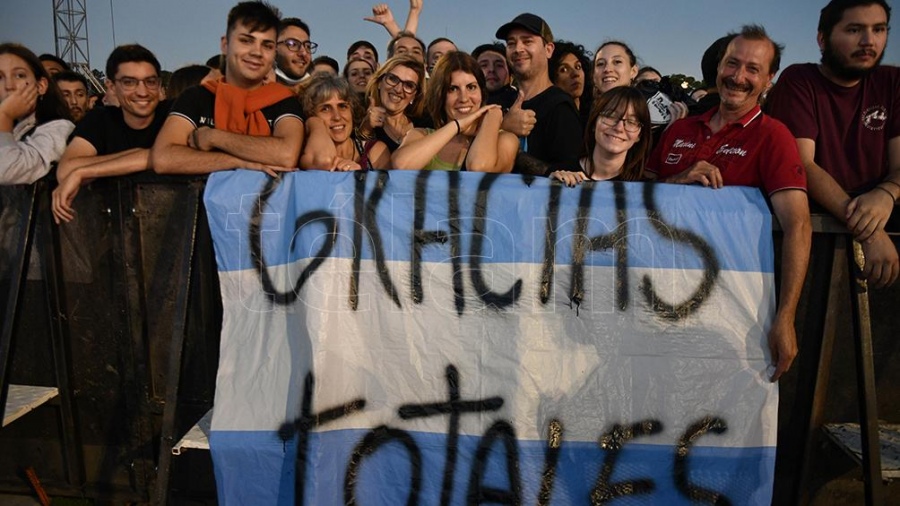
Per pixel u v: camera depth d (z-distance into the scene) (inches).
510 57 133.3
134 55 108.6
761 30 90.1
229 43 100.3
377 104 129.3
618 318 89.7
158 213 95.2
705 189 89.2
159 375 100.1
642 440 90.3
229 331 92.2
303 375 89.5
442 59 108.9
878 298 94.3
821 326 91.4
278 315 91.6
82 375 102.5
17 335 103.1
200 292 96.4
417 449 91.9
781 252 91.1
